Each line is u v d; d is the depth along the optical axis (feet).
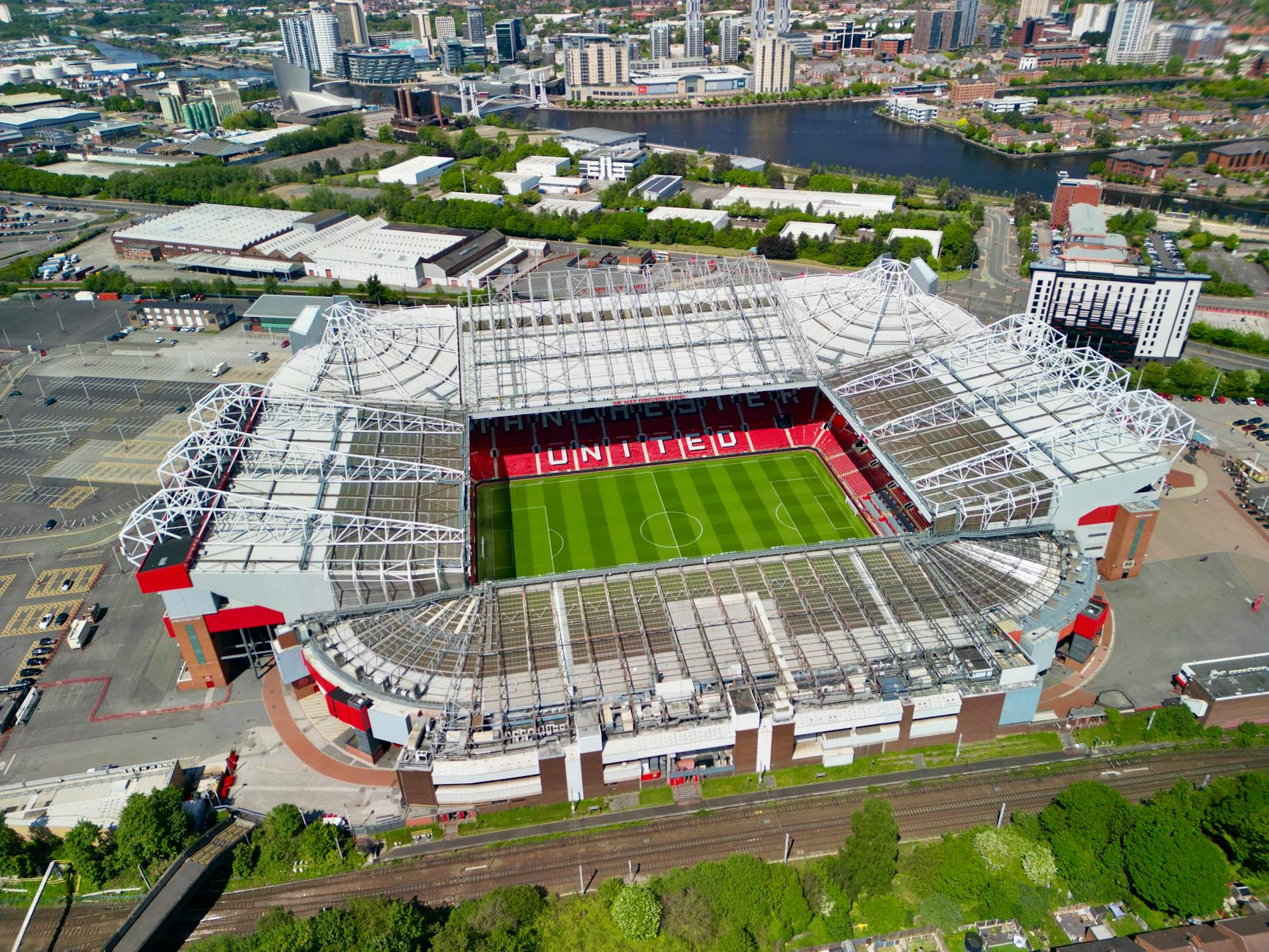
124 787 367.66
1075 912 321.52
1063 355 557.33
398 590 425.69
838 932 310.45
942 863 325.21
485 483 594.24
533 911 313.32
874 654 387.34
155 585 404.16
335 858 347.36
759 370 600.39
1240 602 472.85
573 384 588.91
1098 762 381.81
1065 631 423.64
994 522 462.60
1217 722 395.14
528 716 363.56
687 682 369.09
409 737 367.25
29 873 349.20
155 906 322.34
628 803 368.27
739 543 528.63
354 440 534.37
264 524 443.73
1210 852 313.73
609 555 520.83
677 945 303.48
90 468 635.66
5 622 483.10
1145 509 470.39
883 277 655.35
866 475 577.43
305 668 413.18
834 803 365.40
